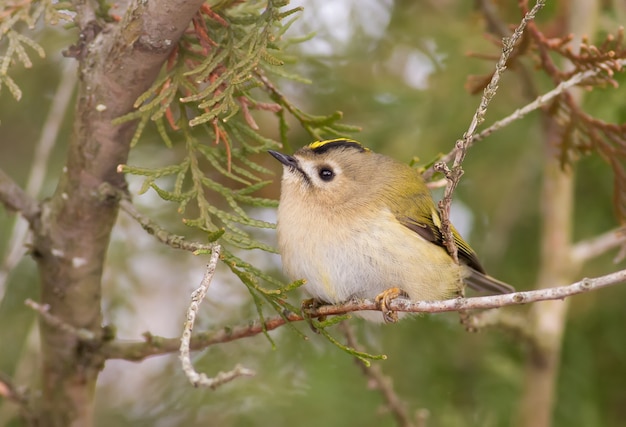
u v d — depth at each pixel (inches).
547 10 476.1
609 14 466.6
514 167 495.8
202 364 469.7
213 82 287.9
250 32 273.1
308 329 478.6
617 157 345.4
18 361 464.8
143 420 474.0
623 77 418.9
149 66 273.6
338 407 460.8
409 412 461.4
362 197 335.3
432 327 484.7
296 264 333.7
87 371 321.7
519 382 473.4
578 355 482.9
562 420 477.1
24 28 455.2
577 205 512.1
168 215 475.2
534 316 410.0
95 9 283.1
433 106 492.1
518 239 511.2
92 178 293.6
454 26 499.8
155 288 517.3
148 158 478.0
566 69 415.8
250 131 299.9
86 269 310.0
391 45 506.6
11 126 504.7
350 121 499.5
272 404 458.3
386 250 323.6
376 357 251.1
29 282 476.1
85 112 282.7
